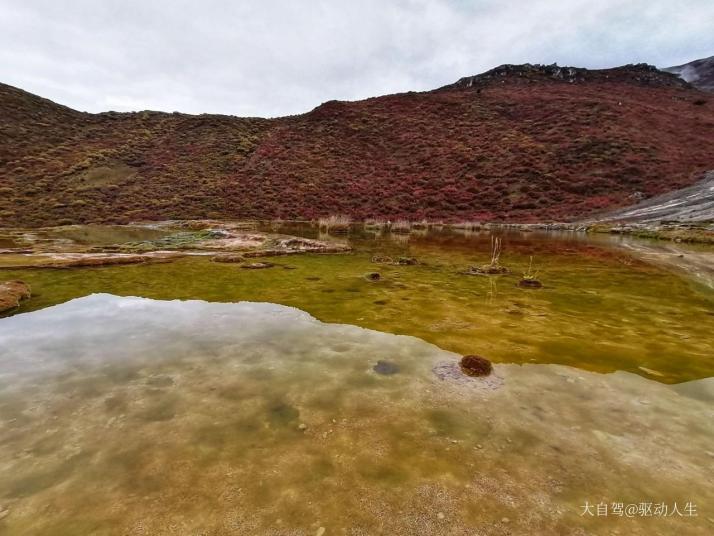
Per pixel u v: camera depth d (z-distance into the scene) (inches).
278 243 746.8
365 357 226.1
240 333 266.8
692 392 187.2
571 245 787.4
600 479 128.6
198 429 155.2
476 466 134.1
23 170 1595.7
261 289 395.2
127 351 236.5
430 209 1455.5
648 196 1317.7
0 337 261.0
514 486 125.0
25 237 879.7
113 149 1886.1
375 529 108.0
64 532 107.0
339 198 1557.6
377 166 1785.2
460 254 669.9
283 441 147.4
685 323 294.0
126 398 180.2
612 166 1535.4
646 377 202.7
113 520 111.0
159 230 1082.1
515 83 2837.1
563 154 1660.9
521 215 1347.2
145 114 2379.4
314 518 111.4
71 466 134.0
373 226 1243.2
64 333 267.9
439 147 1861.5
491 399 179.5
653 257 629.3
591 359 225.0
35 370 210.7
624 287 420.8
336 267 531.2
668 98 2519.7
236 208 1462.8
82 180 1595.7
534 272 508.4
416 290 396.8
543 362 220.5
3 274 465.4
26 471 131.5
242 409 170.1
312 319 297.0
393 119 2149.4
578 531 108.2
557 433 153.9
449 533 107.1
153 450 142.1
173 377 201.5
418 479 127.6
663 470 133.3
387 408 171.0
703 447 145.8
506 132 1909.4
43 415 166.2
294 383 193.9
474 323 289.4
